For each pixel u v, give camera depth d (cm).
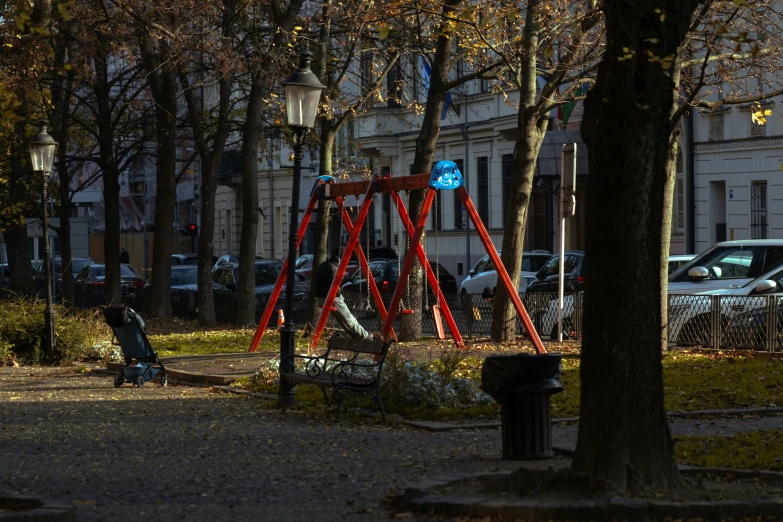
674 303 2550
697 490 988
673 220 4484
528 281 4084
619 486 976
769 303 2389
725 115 4162
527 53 2745
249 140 3694
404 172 5925
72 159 4431
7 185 4328
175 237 8906
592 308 1005
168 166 4097
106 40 3441
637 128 987
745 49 2739
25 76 2217
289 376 1752
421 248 2686
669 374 2050
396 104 5869
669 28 990
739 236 4128
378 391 1606
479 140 5516
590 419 1002
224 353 2800
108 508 1005
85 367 2670
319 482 1116
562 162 2677
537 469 1042
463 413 1620
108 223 4272
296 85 1842
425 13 2644
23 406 1889
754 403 1697
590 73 2903
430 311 2955
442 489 992
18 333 2827
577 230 5041
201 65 3444
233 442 1406
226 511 985
